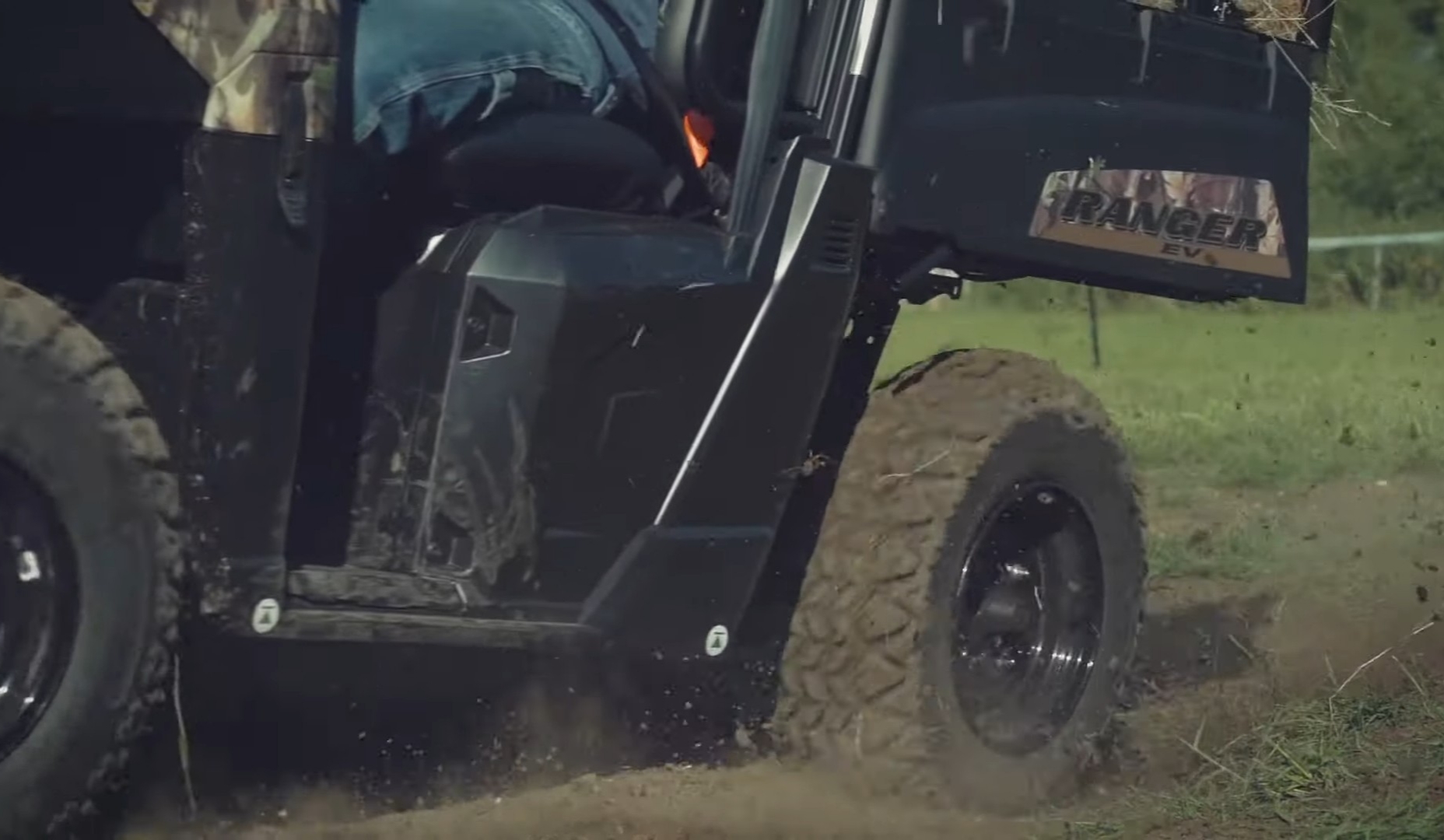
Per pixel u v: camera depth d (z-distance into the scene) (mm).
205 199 6938
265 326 7059
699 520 8328
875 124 8844
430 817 8109
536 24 8133
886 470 9164
